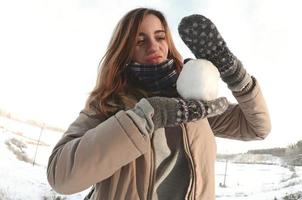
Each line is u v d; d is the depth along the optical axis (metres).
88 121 1.01
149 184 0.95
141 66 1.11
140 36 1.14
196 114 0.82
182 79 0.90
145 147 0.82
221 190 6.64
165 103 0.83
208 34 0.99
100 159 0.81
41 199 5.63
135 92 1.10
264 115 1.20
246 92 1.13
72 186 0.85
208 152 1.09
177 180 1.02
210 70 0.91
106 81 1.10
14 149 7.69
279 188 6.57
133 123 0.81
